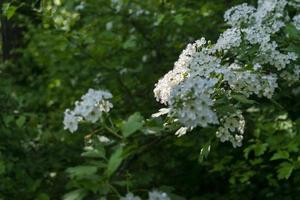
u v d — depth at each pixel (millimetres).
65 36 4816
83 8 5176
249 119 4141
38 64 6664
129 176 2656
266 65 3248
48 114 5184
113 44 5012
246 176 4281
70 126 2498
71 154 4297
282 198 4410
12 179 3992
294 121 3914
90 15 5273
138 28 5184
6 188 3904
